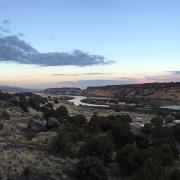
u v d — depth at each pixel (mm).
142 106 151125
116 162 33469
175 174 25812
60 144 35375
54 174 25438
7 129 47938
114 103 172250
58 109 68438
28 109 78250
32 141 40375
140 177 24562
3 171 24156
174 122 80062
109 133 44812
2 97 84500
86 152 33469
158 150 34094
